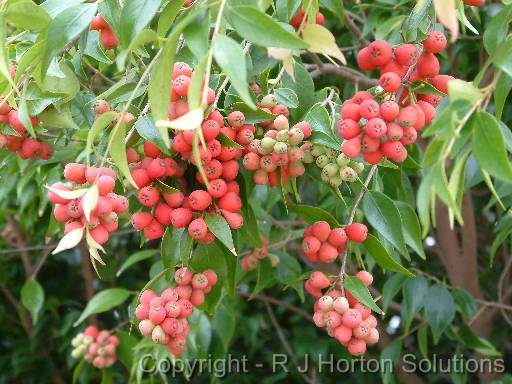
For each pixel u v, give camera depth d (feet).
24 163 2.06
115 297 2.43
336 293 1.45
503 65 1.11
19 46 1.63
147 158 1.40
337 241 1.49
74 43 1.58
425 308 2.13
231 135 1.41
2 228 3.51
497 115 1.27
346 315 1.39
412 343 3.20
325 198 2.56
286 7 1.50
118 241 3.55
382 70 1.39
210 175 1.37
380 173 1.85
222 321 2.40
